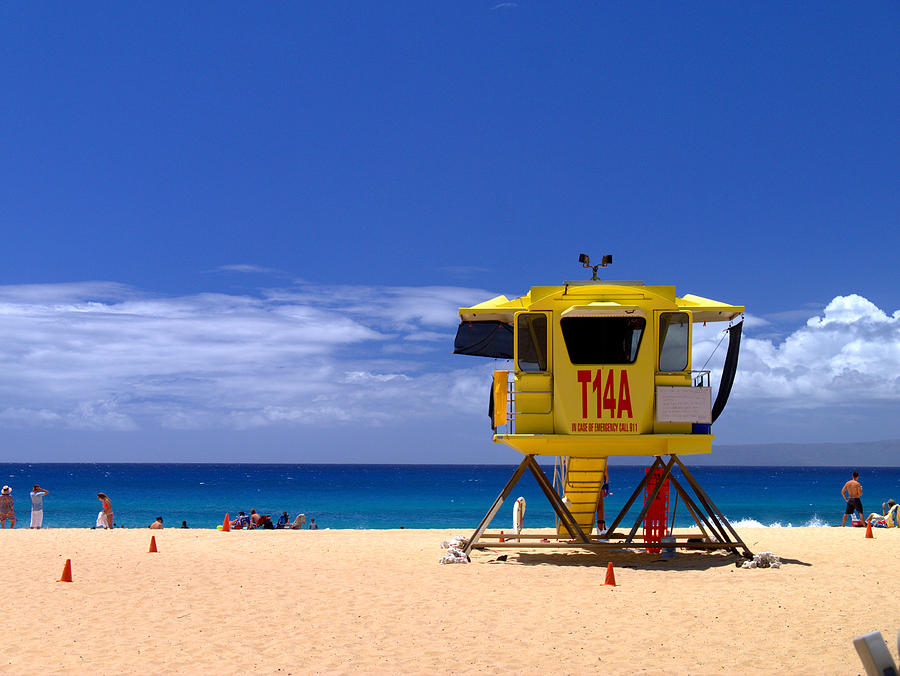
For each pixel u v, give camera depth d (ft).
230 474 634.43
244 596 38.17
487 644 28.78
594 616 33.30
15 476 544.62
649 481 54.08
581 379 48.29
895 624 31.42
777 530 77.05
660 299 48.85
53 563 48.91
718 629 30.76
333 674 25.08
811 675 24.44
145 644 29.07
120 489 334.65
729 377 49.83
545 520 164.25
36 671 25.49
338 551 55.98
